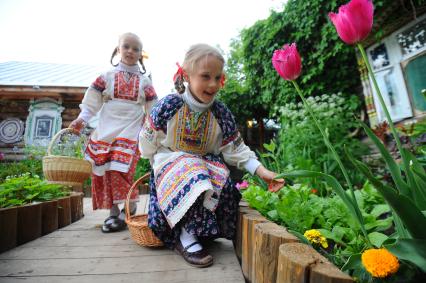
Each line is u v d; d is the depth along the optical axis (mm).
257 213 1198
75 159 1633
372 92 3430
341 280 554
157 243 1369
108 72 1869
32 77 7957
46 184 1992
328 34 3584
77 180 1663
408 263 619
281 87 4387
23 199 1801
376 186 562
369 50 3445
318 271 583
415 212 565
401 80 3041
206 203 1167
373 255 607
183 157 1263
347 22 715
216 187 1239
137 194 1916
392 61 3160
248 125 6859
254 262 921
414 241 574
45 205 1703
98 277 1046
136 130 1893
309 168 2387
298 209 1227
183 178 1170
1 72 8844
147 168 5328
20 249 1378
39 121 7098
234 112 6551
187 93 1268
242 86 6672
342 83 3887
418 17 2844
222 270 1099
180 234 1229
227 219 1306
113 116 1845
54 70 9539
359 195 1384
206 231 1162
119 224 1764
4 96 7117
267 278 815
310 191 1646
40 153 5742
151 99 1972
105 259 1237
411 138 2104
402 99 3043
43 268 1134
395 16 3041
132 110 1894
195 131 1295
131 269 1118
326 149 2949
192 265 1146
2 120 7215
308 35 3783
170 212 1149
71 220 2082
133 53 1899
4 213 1331
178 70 1265
